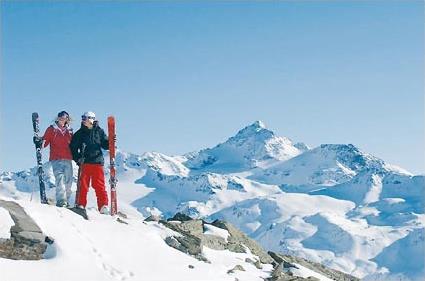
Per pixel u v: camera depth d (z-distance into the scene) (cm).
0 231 1606
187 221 2361
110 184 2111
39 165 2088
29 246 1619
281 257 2450
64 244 1662
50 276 1534
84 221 1853
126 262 1719
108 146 2106
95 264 1647
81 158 2055
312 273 2272
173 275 1717
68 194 2097
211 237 2292
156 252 1831
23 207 1738
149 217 2308
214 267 1898
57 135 2086
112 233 1844
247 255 2284
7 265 1520
